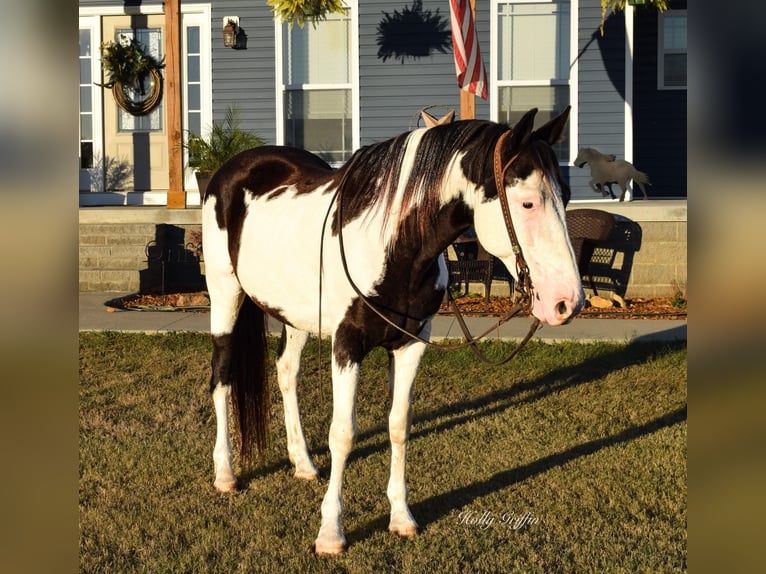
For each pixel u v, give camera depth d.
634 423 5.62
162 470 4.83
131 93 12.37
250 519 4.21
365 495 4.48
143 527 4.10
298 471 4.79
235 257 4.52
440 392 6.39
